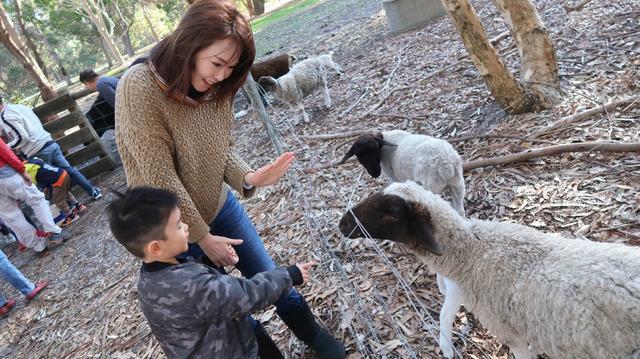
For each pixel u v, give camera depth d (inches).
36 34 1991.9
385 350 112.4
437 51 320.2
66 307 208.7
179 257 76.7
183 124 77.1
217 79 73.7
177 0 1932.8
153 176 75.1
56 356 172.7
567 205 134.5
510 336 93.9
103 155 407.8
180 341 74.3
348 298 133.0
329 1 931.3
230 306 72.0
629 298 71.5
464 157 182.4
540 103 190.7
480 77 246.4
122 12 2101.4
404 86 282.7
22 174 265.7
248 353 81.8
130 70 73.9
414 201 101.2
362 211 104.8
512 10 192.9
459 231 97.7
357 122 263.9
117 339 164.4
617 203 127.0
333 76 375.2
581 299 76.0
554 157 157.2
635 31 220.5
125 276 212.2
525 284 85.2
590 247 82.6
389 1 410.3
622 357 72.7
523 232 93.5
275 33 792.3
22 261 295.4
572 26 260.2
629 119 158.7
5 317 225.9
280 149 165.6
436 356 107.3
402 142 162.9
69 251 278.2
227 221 97.0
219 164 86.1
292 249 168.1
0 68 1872.5
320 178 211.8
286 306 106.0
